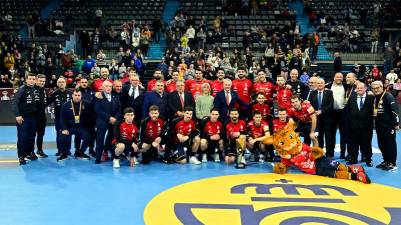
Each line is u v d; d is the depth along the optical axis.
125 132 9.23
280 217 6.27
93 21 24.73
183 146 9.63
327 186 7.83
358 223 6.06
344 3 26.97
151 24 25.17
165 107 10.09
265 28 24.30
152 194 7.35
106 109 9.57
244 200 7.03
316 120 9.69
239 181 8.16
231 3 26.03
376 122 9.29
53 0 28.42
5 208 6.68
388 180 8.33
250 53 21.22
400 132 14.24
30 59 20.42
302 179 8.32
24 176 8.51
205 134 9.73
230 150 9.55
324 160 8.62
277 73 20.03
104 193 7.41
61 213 6.45
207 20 25.73
